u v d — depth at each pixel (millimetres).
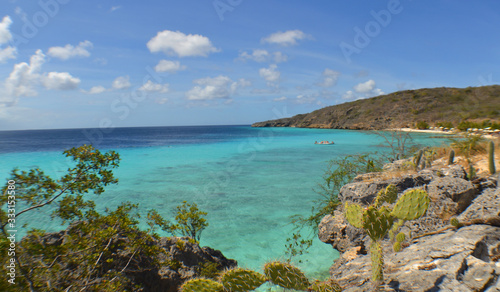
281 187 17438
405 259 3047
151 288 5410
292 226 10836
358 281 3102
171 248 6348
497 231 3164
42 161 31156
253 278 2578
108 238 5125
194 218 8539
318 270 7328
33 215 10203
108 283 4402
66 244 4121
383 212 2965
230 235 10109
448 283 2398
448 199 5238
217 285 2584
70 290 3949
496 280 2303
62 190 4246
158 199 15070
